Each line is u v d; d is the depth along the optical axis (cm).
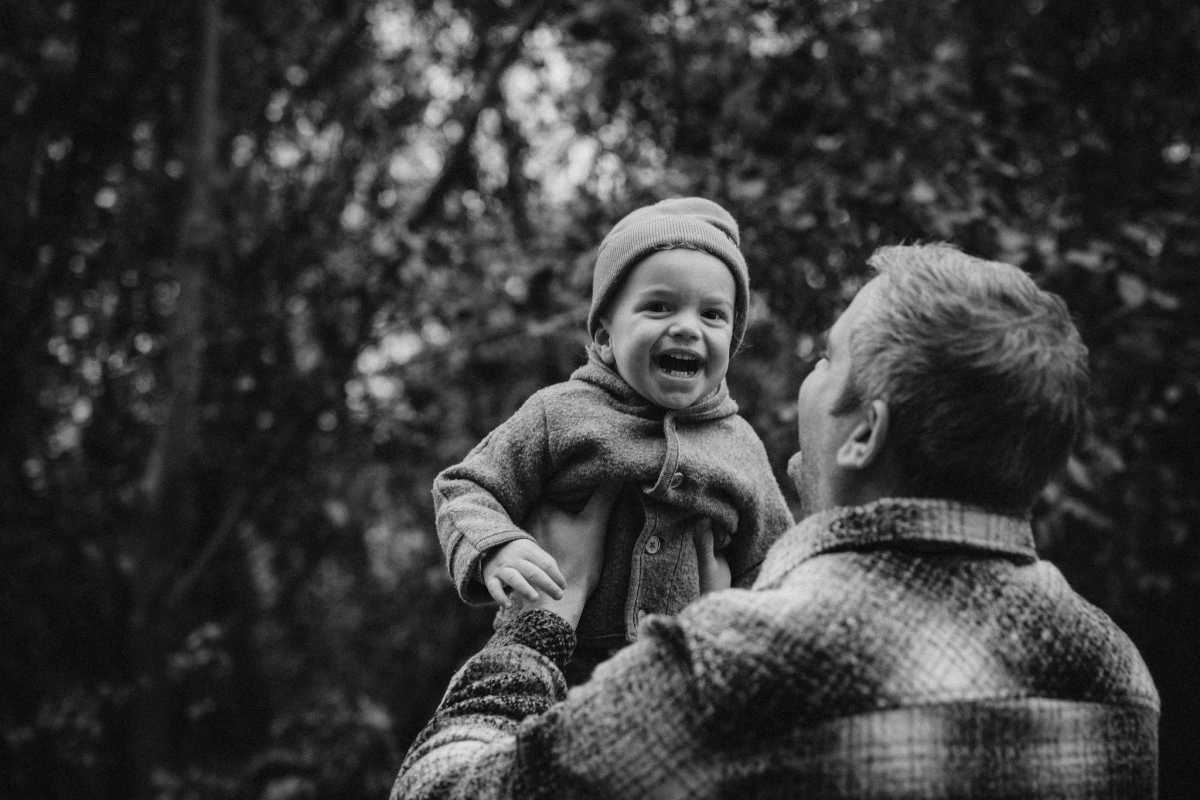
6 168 473
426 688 549
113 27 490
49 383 523
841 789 100
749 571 156
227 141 568
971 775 101
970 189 368
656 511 147
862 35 401
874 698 101
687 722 102
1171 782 443
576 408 150
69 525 518
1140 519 412
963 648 105
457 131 539
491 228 489
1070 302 385
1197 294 400
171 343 512
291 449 518
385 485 588
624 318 147
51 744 482
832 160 385
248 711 569
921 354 111
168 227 539
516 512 149
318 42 559
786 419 349
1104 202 424
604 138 454
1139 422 398
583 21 430
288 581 601
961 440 109
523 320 439
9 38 480
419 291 475
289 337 525
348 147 541
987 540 111
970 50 423
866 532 110
